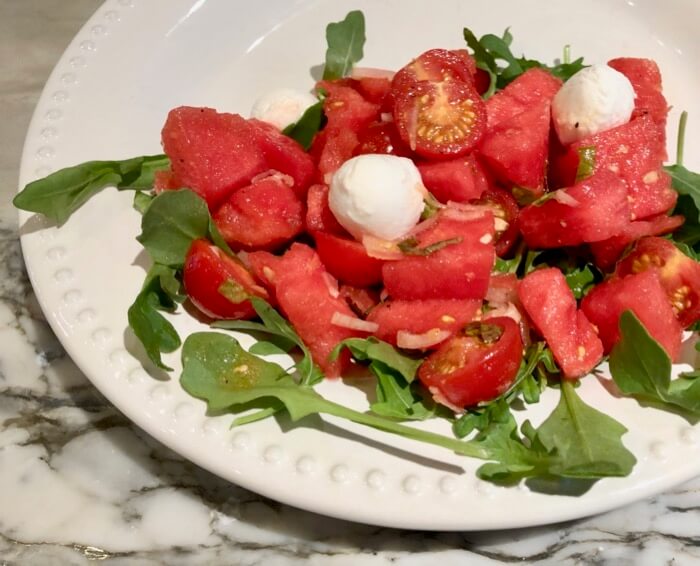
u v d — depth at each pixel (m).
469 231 0.22
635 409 0.20
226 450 0.19
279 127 0.26
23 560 0.21
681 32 0.30
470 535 0.21
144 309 0.21
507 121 0.24
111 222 0.24
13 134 0.31
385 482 0.19
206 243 0.22
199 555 0.21
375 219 0.21
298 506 0.19
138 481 0.22
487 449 0.19
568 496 0.19
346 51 0.29
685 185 0.24
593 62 0.30
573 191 0.22
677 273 0.22
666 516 0.21
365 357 0.21
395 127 0.24
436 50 0.25
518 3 0.31
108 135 0.26
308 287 0.22
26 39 0.34
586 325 0.22
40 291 0.22
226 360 0.21
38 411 0.24
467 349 0.20
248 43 0.30
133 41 0.28
